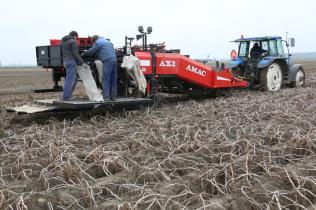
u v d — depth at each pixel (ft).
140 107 33.55
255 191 16.07
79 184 17.02
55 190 16.83
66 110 30.32
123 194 16.71
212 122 28.02
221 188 16.81
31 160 20.56
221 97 41.45
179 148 21.75
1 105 40.04
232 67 49.06
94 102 29.17
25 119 31.32
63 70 33.24
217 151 21.88
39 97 48.57
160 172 18.21
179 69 36.76
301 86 53.06
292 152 21.85
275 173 17.80
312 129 25.17
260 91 47.85
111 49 30.68
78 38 32.86
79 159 20.22
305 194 16.38
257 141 22.85
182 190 16.67
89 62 32.27
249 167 18.72
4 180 18.42
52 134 24.93
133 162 19.79
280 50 49.37
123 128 26.86
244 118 29.35
